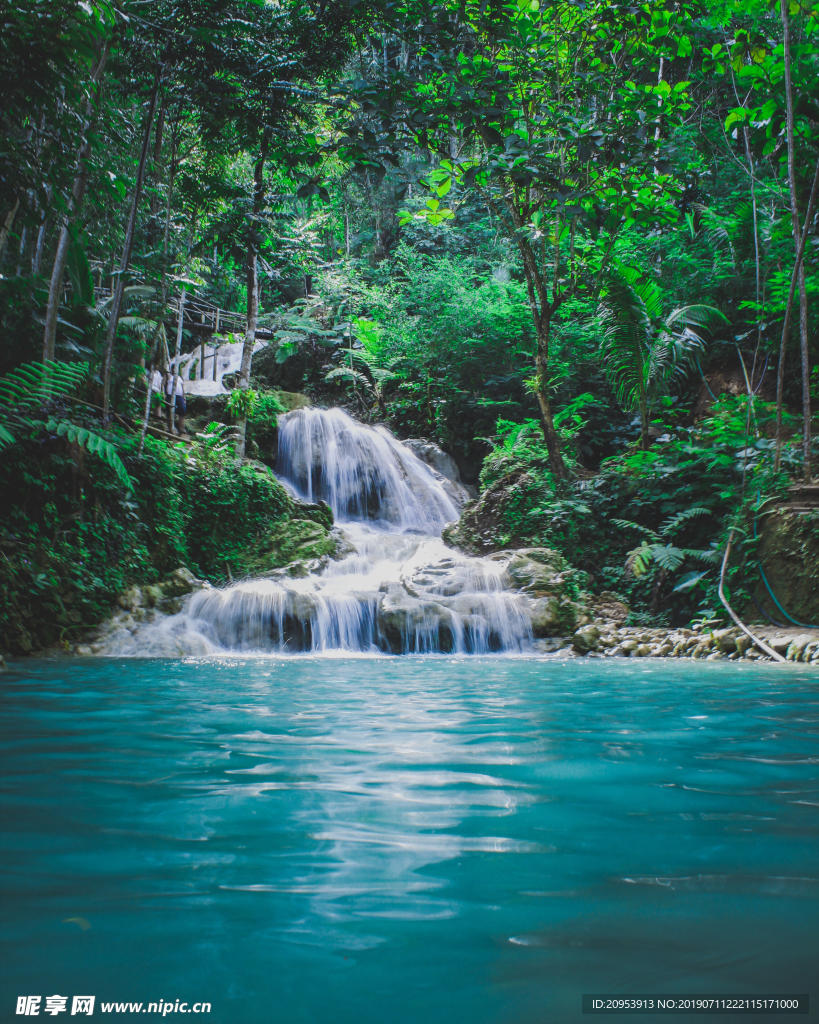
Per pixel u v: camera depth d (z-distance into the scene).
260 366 21.05
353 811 2.01
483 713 3.88
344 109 6.66
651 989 1.06
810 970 1.12
